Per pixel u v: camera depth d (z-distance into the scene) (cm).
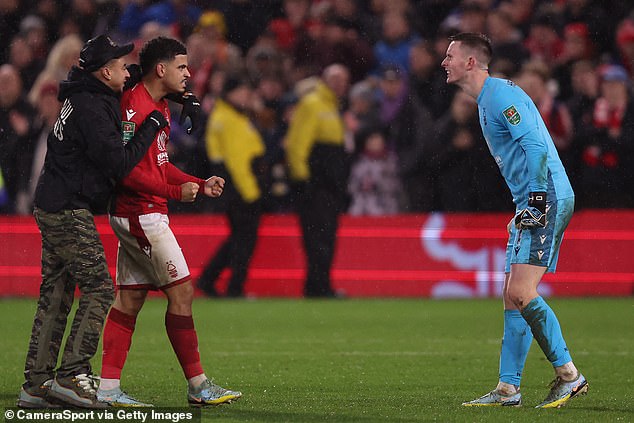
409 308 4516
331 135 4778
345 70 4803
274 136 4966
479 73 2145
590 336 3578
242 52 5466
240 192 4750
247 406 2122
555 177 2102
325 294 4925
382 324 3934
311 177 4803
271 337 3550
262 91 4988
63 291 2073
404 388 2459
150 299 4875
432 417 1977
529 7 5509
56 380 2025
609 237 4997
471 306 4603
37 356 2053
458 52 2150
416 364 2908
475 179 4984
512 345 2170
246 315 4222
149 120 1998
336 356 3075
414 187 5069
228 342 3416
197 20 5438
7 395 2294
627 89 4966
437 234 5025
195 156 4847
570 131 4984
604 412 2062
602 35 5453
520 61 5044
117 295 2091
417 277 5025
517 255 2106
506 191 5000
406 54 5281
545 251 2088
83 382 2027
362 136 5041
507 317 2181
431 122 5047
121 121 2000
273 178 4956
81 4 5400
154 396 2288
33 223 4941
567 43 5288
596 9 5456
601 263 5006
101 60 1970
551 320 2102
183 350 2070
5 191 5016
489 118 2130
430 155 5006
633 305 4600
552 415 2011
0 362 2866
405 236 5028
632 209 5016
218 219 4959
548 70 5056
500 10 5156
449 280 5031
